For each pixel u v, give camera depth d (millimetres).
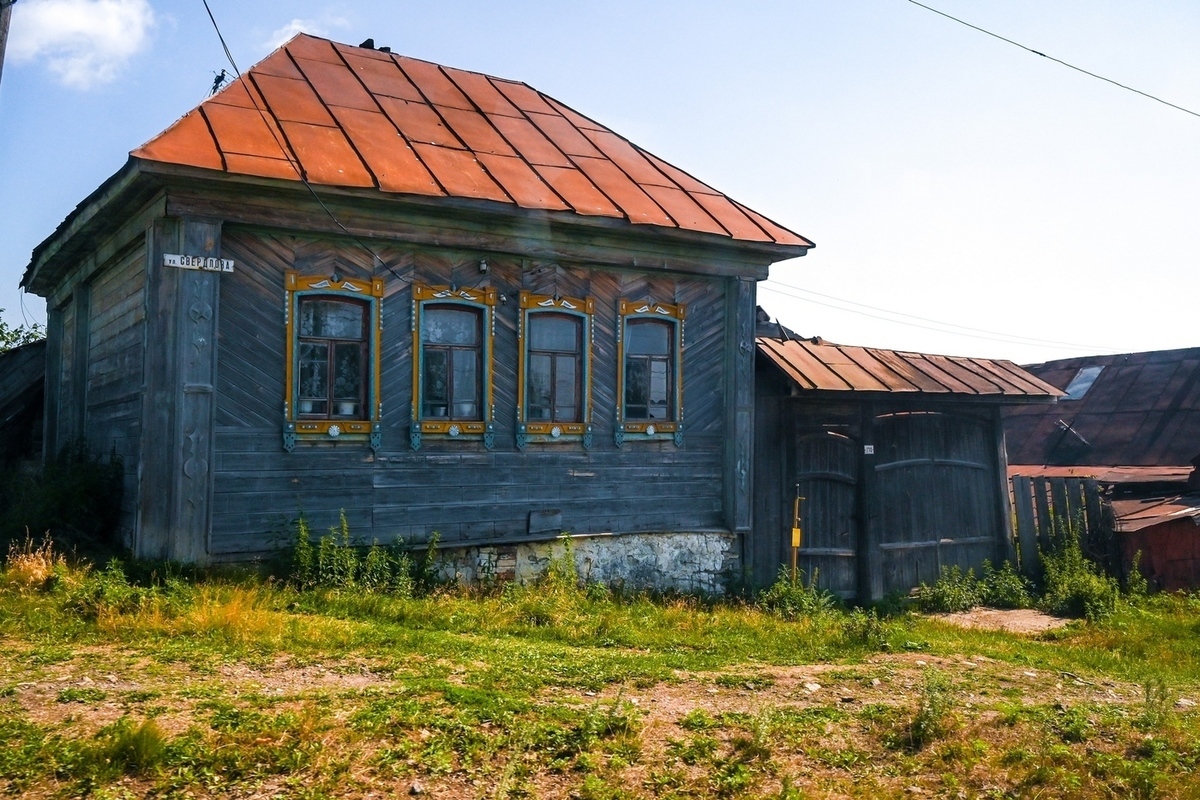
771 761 6406
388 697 6832
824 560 16031
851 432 16344
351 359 12242
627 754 6207
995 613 16156
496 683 7602
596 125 16859
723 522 15094
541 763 5973
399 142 13297
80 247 14445
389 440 12430
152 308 10938
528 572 13367
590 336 13969
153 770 5305
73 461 13812
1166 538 17500
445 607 10797
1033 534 18266
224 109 12289
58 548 10797
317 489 11891
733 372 15055
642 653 9641
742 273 15055
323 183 11305
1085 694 9180
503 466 13266
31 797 4926
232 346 11367
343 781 5414
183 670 7375
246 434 11438
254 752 5602
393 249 12477
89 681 6855
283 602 10172
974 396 17000
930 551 17141
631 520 14289
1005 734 7418
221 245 11312
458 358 13031
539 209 12703
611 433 14172
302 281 11789
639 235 13867
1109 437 23078
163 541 10859
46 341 18531
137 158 10352
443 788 5504
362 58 15727
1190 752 7266
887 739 7070
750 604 14367
